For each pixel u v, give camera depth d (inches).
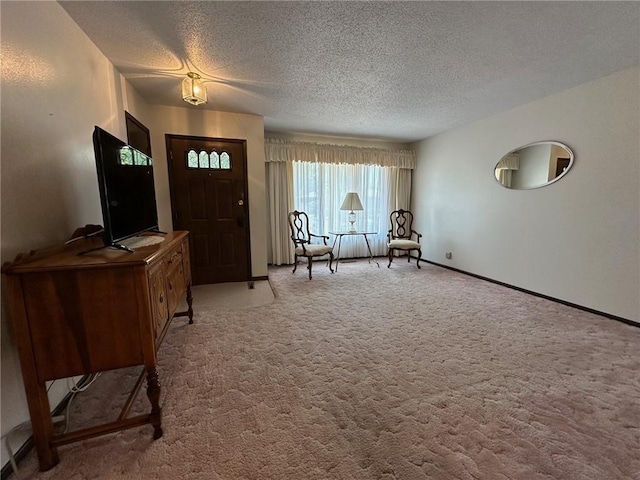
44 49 57.7
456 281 152.6
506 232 142.4
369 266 189.0
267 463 45.8
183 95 97.1
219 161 143.5
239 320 101.3
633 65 94.3
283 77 101.3
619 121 99.2
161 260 60.3
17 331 42.6
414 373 70.1
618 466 45.2
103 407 59.3
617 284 102.2
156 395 49.9
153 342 49.5
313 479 43.1
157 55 85.4
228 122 142.1
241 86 109.2
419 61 90.2
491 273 151.8
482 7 64.9
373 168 207.9
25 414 48.3
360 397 61.4
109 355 47.4
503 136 141.1
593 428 52.9
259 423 54.2
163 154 133.3
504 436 51.2
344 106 132.5
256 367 72.5
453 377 68.6
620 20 69.7
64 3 62.6
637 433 51.8
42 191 56.2
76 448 48.6
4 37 47.2
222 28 72.6
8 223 47.3
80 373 46.3
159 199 133.4
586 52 85.6
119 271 46.1
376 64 91.9
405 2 63.2
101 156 49.7
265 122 159.6
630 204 98.0
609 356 78.0
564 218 117.3
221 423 54.2
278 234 188.4
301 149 183.5
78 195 69.6
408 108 135.3
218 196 145.8
